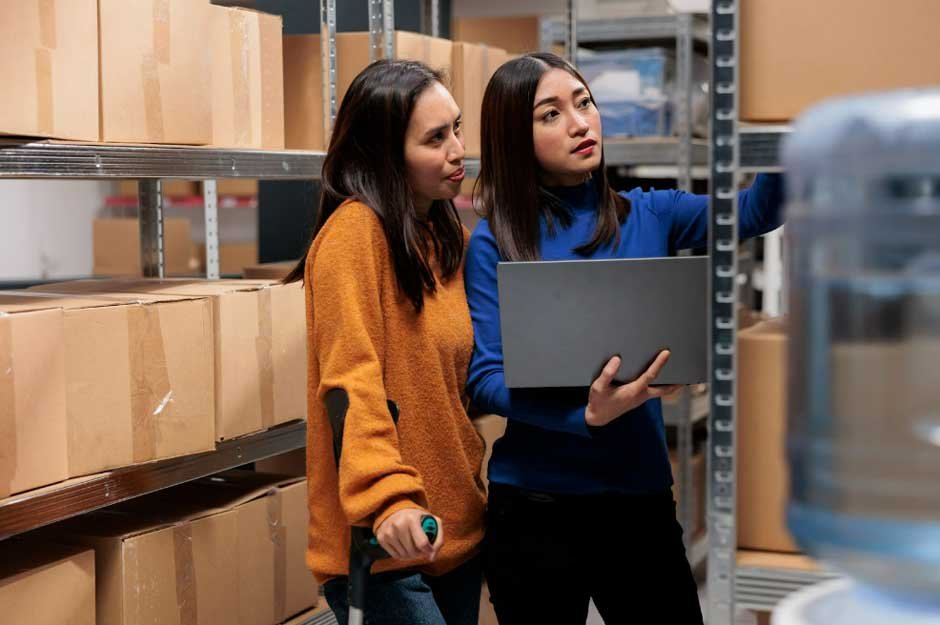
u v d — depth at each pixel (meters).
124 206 7.45
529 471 1.99
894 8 1.38
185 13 2.35
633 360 1.86
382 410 1.74
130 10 2.20
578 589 2.01
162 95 2.29
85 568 2.14
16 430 1.95
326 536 1.89
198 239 7.38
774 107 1.43
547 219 2.04
